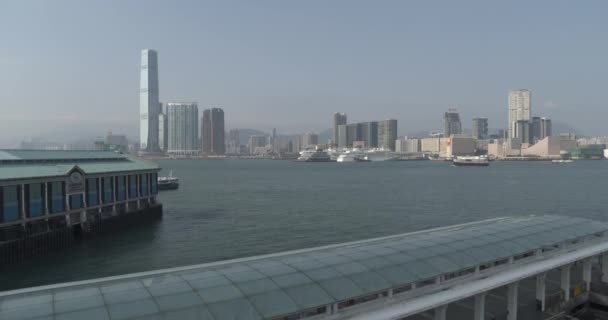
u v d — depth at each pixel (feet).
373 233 298.56
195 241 273.13
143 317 62.18
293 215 383.24
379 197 534.78
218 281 73.82
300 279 77.30
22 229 227.20
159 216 369.30
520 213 392.88
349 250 94.22
